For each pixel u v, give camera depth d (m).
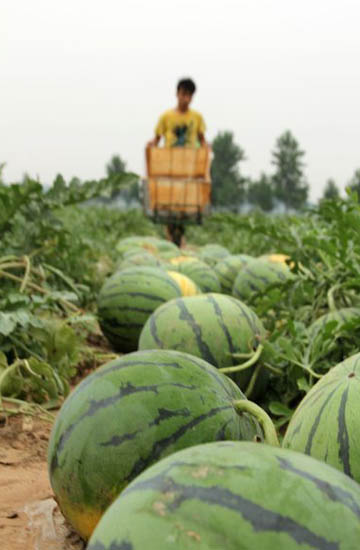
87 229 11.82
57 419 2.01
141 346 3.35
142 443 1.84
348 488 1.30
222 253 9.61
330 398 1.94
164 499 1.24
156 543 1.17
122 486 1.84
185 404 1.89
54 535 2.18
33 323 3.84
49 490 2.55
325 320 3.71
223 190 88.19
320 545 1.16
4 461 2.85
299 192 95.50
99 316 4.84
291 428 2.04
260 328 3.34
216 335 3.14
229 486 1.24
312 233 4.54
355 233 3.80
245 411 1.99
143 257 6.52
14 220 5.14
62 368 3.96
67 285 5.42
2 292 4.49
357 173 66.00
